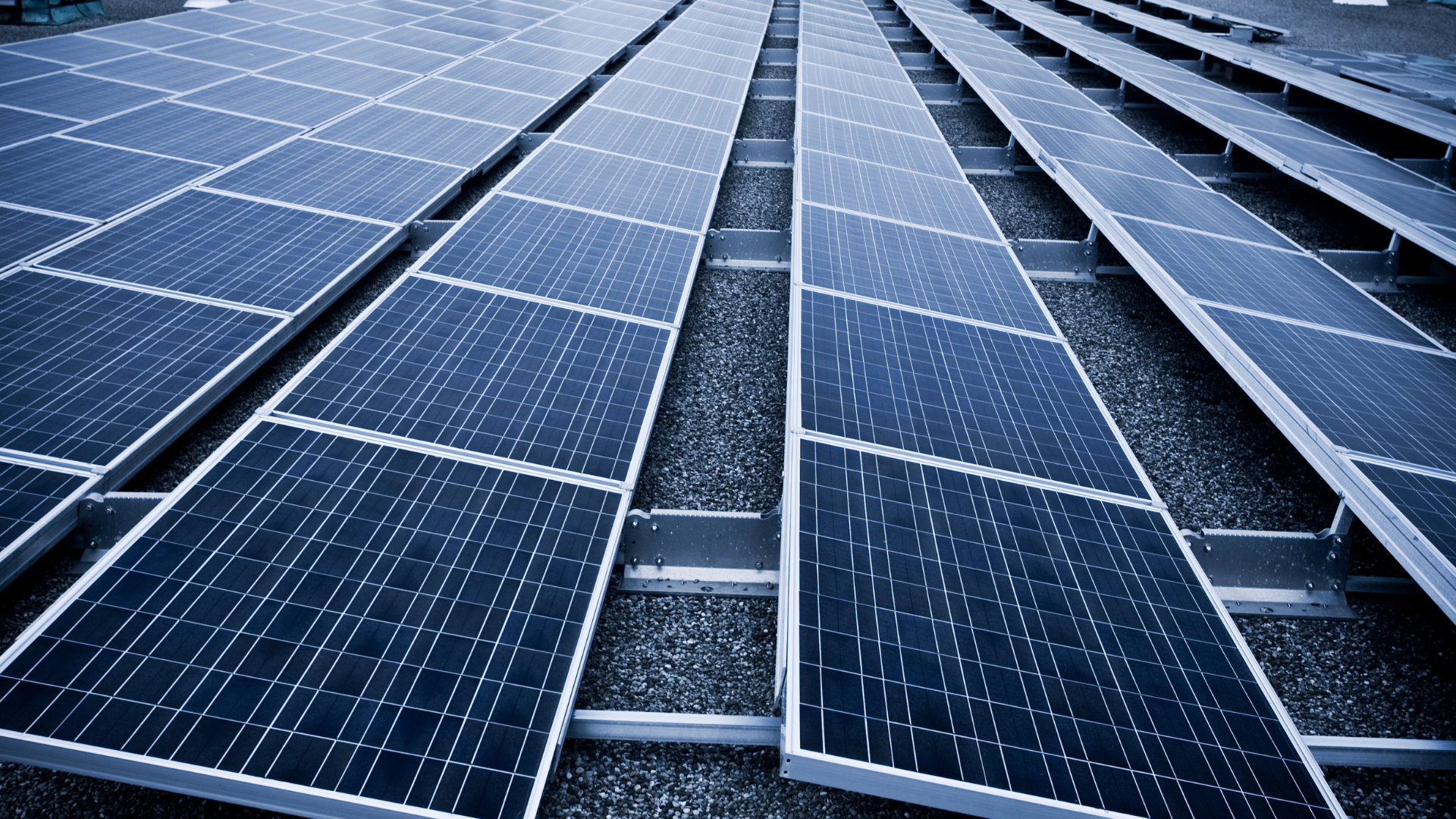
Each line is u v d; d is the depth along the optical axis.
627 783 4.98
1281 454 8.75
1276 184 17.62
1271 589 6.86
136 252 8.73
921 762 3.91
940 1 43.28
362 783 3.72
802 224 10.12
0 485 5.64
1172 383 9.98
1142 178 14.15
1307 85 21.98
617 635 6.05
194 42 17.66
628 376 7.27
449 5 26.14
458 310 7.75
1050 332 8.62
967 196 12.80
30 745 3.62
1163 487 8.18
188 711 3.84
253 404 7.96
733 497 7.55
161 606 4.30
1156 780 4.05
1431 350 8.70
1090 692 4.45
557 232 9.91
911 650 4.47
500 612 4.69
